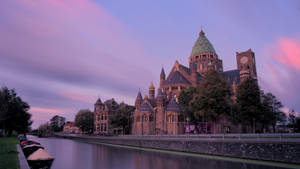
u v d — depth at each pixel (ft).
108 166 124.06
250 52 448.24
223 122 292.81
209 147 155.33
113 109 438.81
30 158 110.42
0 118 282.77
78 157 163.63
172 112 306.96
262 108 214.69
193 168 106.93
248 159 127.13
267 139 124.26
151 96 409.69
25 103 360.48
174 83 367.66
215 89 216.13
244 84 220.23
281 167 100.68
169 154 166.91
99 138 346.74
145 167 115.85
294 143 107.14
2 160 87.66
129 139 263.90
